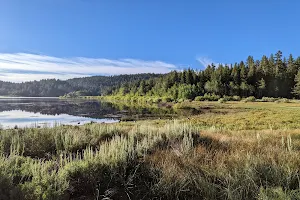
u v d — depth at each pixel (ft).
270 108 121.29
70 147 18.11
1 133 21.86
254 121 65.51
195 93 255.70
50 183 10.14
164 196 11.09
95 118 98.12
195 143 19.36
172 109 146.20
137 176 12.66
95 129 25.58
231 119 73.15
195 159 14.43
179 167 13.08
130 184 11.59
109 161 13.15
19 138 19.15
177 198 10.57
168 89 294.66
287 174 11.62
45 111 134.41
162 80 353.10
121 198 10.89
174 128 23.18
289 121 62.80
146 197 11.04
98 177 11.87
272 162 13.21
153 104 219.82
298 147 19.19
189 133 19.98
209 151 16.69
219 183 11.72
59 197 9.46
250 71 278.05
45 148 18.29
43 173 10.88
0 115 106.83
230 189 10.44
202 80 305.32
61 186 10.25
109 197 10.69
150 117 100.07
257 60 333.83
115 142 17.40
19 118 94.17
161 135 21.84
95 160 12.97
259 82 261.65
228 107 140.97
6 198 8.67
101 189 11.41
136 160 14.33
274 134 28.17
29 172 11.27
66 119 93.25
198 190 11.27
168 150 16.56
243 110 117.80
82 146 19.24
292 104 153.38
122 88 442.50
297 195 9.61
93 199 10.61
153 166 13.55
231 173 12.36
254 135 26.94
